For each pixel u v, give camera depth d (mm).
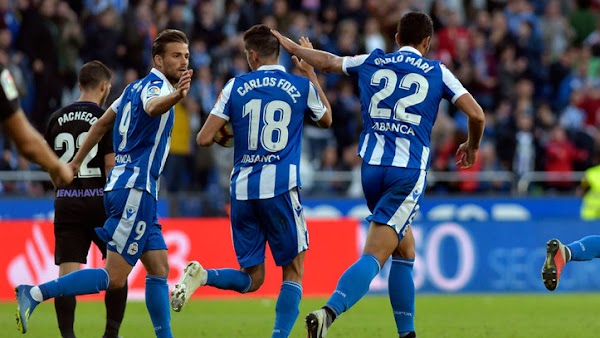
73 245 27672
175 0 61312
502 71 64375
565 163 58781
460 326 35156
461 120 60312
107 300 27875
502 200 55188
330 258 50625
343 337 31203
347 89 59125
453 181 56594
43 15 54719
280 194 24578
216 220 49719
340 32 62281
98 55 55719
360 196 53719
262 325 35719
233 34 61750
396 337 31359
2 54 52281
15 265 46875
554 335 32406
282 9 61000
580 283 53656
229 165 54219
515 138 60000
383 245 24469
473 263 52562
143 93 24281
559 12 72875
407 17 25609
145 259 25297
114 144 25172
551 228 53562
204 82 55688
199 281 24094
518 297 50094
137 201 24531
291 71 59906
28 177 49906
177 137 53094
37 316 38562
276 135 24719
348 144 58312
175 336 31875
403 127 24766
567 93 66562
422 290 51906
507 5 71312
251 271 25328
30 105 54188
